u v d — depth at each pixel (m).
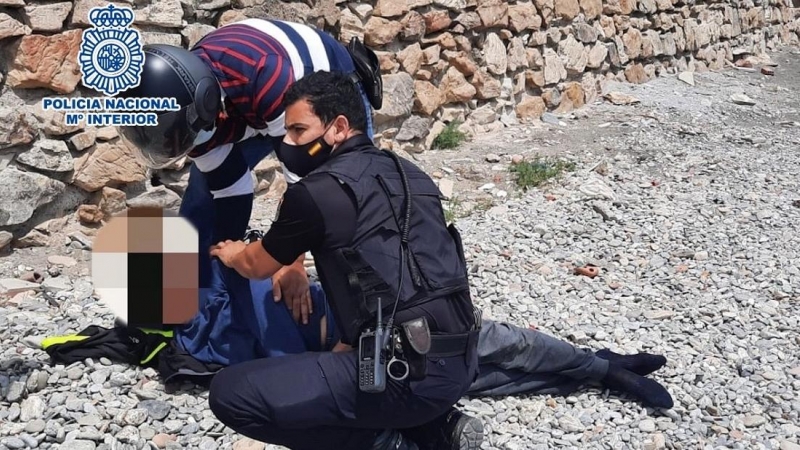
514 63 8.75
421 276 2.89
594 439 3.68
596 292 5.14
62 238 5.44
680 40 11.55
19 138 5.18
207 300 3.78
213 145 3.53
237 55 3.38
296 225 2.86
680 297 5.13
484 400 3.86
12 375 3.79
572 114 9.34
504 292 5.05
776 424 3.89
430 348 2.86
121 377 3.81
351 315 2.87
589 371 3.90
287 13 6.56
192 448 3.46
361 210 2.87
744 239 6.12
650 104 9.96
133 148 3.45
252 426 2.98
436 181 6.98
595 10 9.84
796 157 8.41
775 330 4.77
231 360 3.74
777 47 14.27
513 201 6.70
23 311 4.54
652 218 6.43
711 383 4.16
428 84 7.81
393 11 7.38
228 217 3.71
